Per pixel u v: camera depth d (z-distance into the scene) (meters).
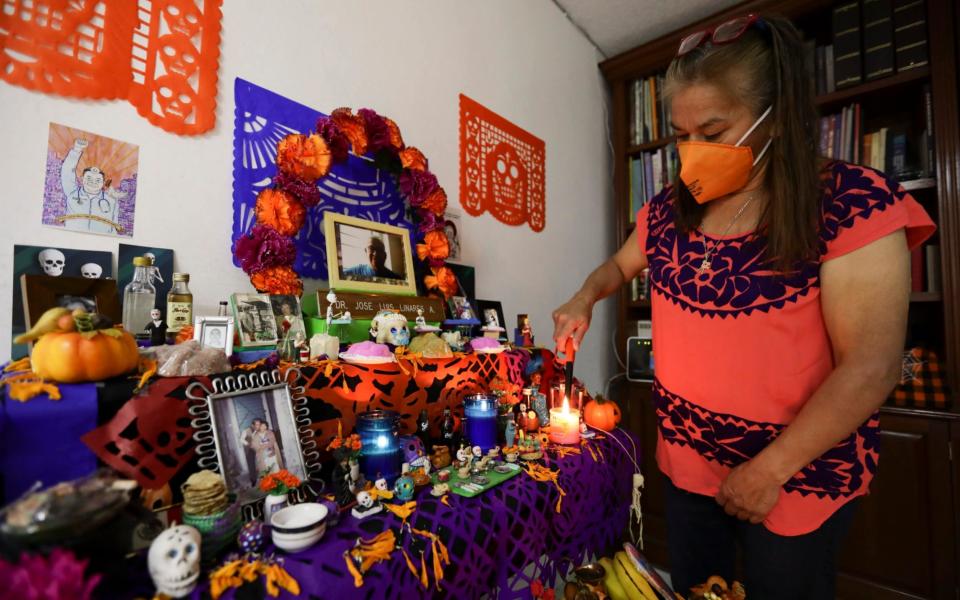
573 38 2.39
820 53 1.99
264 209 0.99
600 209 2.58
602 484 1.12
